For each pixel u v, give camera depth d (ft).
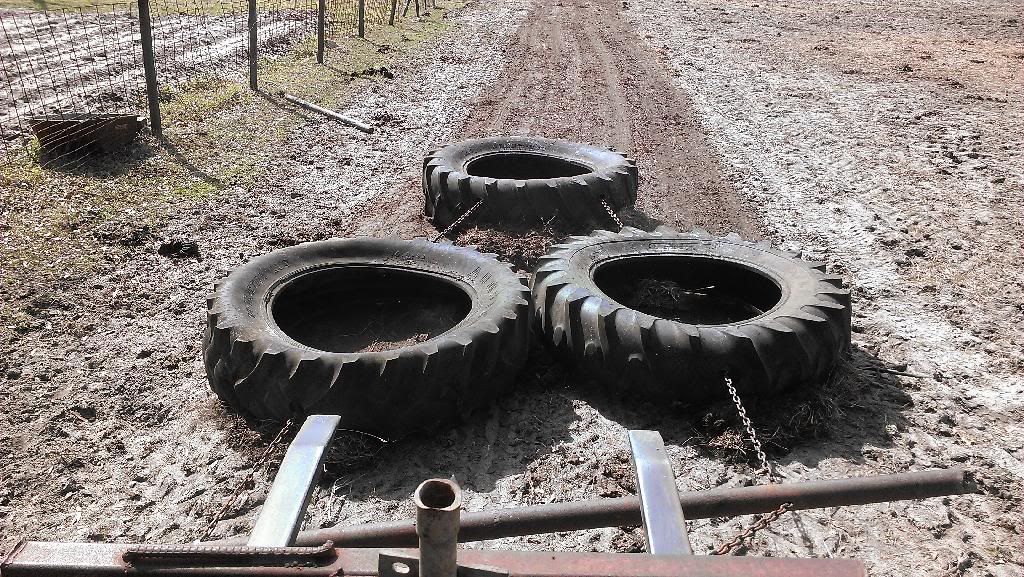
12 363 16.48
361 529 8.67
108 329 18.08
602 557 6.08
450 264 18.54
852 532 12.80
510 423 15.56
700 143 35.47
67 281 19.90
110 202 24.80
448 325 18.57
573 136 36.14
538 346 17.87
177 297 19.76
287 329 17.85
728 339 15.31
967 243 24.62
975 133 36.47
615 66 52.11
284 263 17.79
